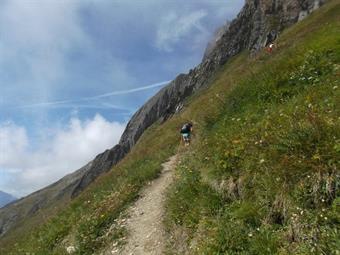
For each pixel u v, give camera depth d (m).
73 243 14.88
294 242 7.60
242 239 8.71
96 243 13.96
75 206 22.45
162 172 19.23
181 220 11.48
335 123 8.65
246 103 16.77
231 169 10.92
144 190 17.36
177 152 23.19
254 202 9.30
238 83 19.97
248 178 9.89
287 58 18.77
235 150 11.06
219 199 10.69
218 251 8.79
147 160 26.42
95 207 17.95
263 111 14.28
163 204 14.09
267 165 9.16
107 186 22.84
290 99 13.74
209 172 11.62
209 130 17.66
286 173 8.41
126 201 16.42
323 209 7.42
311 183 7.96
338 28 20.92
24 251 18.69
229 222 9.36
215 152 12.39
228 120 15.95
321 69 15.46
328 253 6.78
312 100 11.64
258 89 16.77
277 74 16.94
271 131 10.30
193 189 12.20
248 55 121.25
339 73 13.47
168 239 11.41
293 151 8.72
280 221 8.50
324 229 7.15
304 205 7.89
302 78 15.01
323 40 18.31
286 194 8.30
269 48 41.94
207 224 10.02
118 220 15.00
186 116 38.69
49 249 16.47
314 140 8.54
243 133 11.91
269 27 112.44
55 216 23.05
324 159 8.00
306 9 106.31
